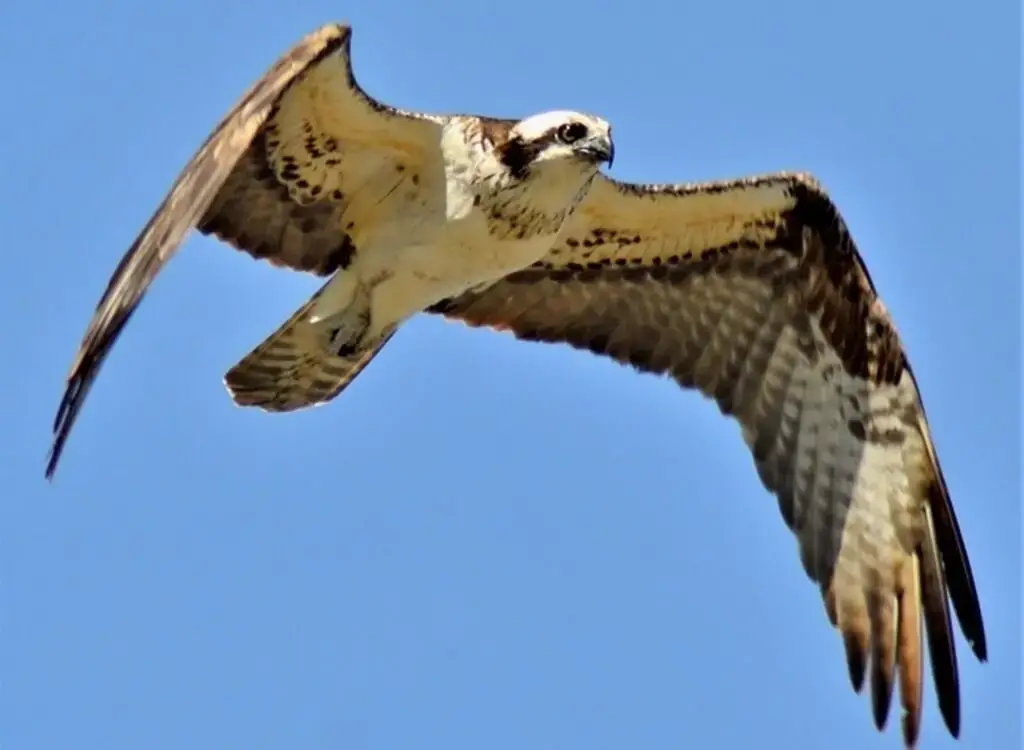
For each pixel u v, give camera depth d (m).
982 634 22.14
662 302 22.95
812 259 22.52
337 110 20.27
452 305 22.92
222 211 21.19
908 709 22.25
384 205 21.16
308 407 21.70
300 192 21.02
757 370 23.00
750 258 22.61
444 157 20.83
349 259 21.36
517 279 22.81
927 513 22.52
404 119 20.55
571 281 22.84
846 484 22.75
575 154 20.73
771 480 22.88
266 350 21.44
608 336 23.16
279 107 20.11
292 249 21.39
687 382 23.16
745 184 22.02
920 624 22.38
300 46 19.17
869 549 22.62
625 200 21.89
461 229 20.94
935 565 22.44
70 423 17.62
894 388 22.62
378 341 21.45
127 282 18.02
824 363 22.81
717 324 22.98
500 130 20.86
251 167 20.80
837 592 22.62
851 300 22.58
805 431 22.88
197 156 18.55
